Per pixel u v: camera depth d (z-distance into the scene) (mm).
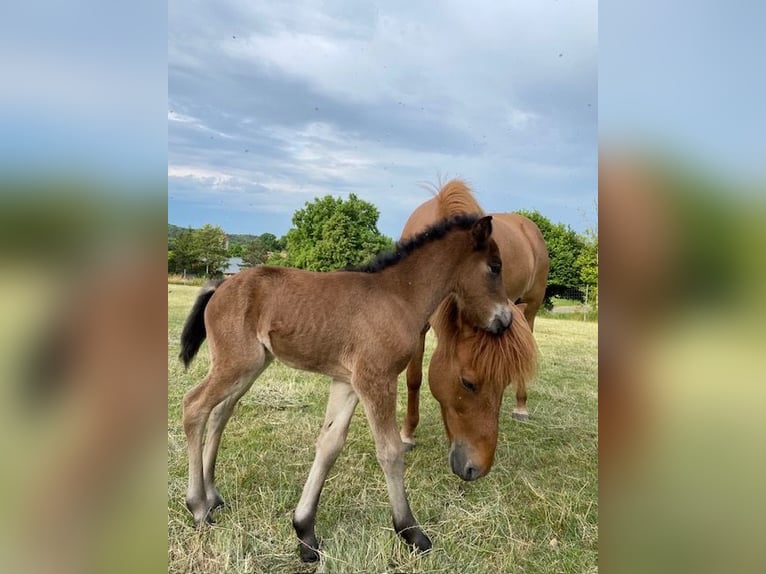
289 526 2887
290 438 4086
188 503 2785
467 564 2648
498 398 2998
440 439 4301
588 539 2857
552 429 4594
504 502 3256
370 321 2754
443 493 3340
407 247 2930
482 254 2959
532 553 2760
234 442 3973
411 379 4039
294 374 6035
